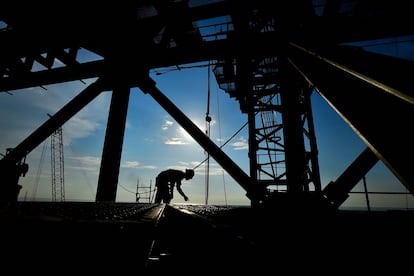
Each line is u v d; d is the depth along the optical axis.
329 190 8.45
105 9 10.02
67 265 1.28
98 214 2.19
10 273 1.19
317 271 1.34
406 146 1.55
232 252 1.64
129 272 1.26
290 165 7.44
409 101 1.43
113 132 9.95
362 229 2.18
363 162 8.47
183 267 1.43
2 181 8.83
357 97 2.15
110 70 10.42
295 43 5.14
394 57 1.71
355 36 7.71
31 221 1.51
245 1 9.23
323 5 8.47
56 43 11.02
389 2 7.63
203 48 9.62
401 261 1.40
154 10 11.20
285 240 2.01
